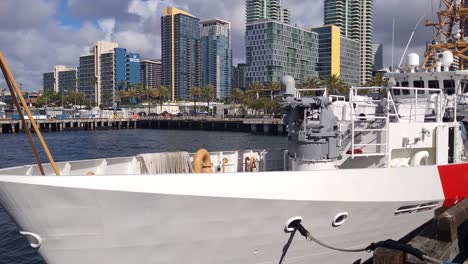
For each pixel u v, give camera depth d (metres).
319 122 8.02
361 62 101.38
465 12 12.85
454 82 11.16
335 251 8.28
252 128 88.88
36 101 151.75
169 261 7.00
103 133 85.50
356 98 10.73
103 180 6.12
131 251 6.74
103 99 163.00
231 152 10.63
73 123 97.38
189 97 179.88
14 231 15.52
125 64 175.75
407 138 8.87
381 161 8.66
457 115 10.59
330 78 84.12
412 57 12.09
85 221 6.31
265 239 7.36
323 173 7.38
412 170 8.45
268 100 101.69
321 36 140.38
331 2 143.12
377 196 8.00
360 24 129.38
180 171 8.74
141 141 63.75
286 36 133.50
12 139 63.34
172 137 74.25
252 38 135.50
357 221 8.12
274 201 6.99
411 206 8.72
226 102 149.25
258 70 134.38
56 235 6.38
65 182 6.00
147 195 6.30
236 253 7.33
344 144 8.84
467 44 12.88
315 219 7.58
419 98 11.47
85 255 6.62
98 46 175.50
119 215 6.37
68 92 159.12
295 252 7.82
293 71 136.00
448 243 7.57
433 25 13.75
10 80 6.13
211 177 6.63
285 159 9.20
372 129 8.42
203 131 96.06
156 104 148.62
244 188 6.80
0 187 6.10
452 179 9.20
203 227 6.85
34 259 13.15
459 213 7.96
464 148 10.25
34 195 6.04
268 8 192.12
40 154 42.66
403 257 7.00
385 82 12.93
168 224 6.65
